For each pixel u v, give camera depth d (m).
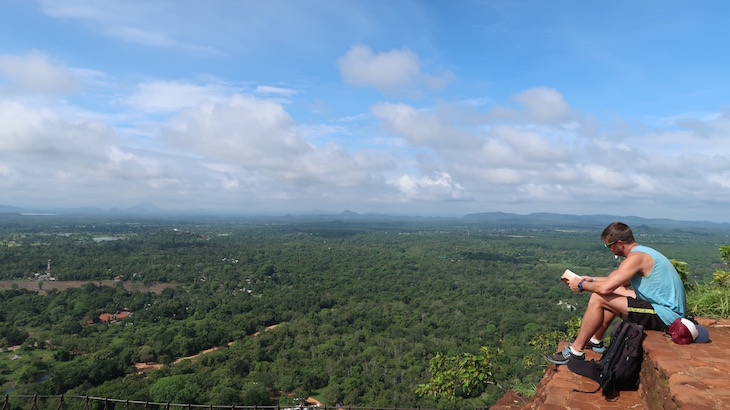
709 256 105.81
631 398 4.01
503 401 6.22
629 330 4.14
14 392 27.69
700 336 3.96
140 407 24.78
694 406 2.71
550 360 4.83
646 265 4.35
